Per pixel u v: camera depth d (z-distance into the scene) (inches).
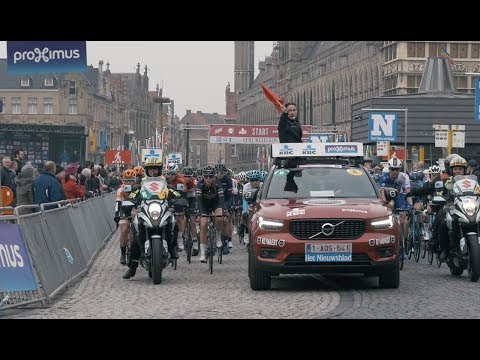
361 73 4781.0
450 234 695.7
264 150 4306.1
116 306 521.3
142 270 779.4
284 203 621.6
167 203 677.9
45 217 590.9
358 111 2903.5
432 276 715.4
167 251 660.7
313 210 595.5
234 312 490.6
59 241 631.2
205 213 816.3
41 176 803.4
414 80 4057.6
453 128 1892.2
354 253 589.0
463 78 3944.4
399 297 560.7
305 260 588.7
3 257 494.9
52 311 499.5
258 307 513.0
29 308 515.2
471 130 2810.0
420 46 4047.7
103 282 673.0
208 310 500.4
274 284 651.5
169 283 661.9
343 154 687.1
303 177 662.5
